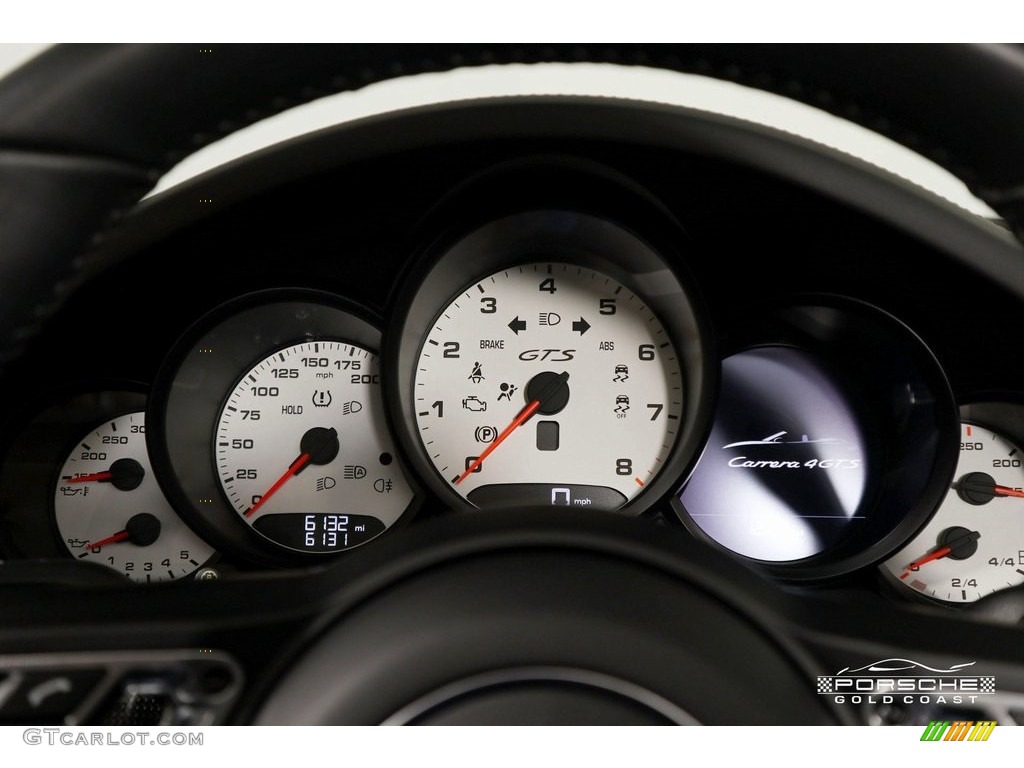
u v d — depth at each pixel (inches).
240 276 67.1
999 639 28.3
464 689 26.1
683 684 26.3
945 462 63.2
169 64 26.1
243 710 26.4
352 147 62.7
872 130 30.9
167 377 64.7
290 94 29.5
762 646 27.4
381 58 29.9
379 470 70.1
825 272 66.4
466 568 27.7
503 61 31.5
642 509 65.0
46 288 27.7
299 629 27.3
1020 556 67.4
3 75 25.0
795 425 69.9
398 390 64.6
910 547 67.6
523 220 64.5
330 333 70.1
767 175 61.9
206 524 65.4
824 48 28.5
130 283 63.9
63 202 26.5
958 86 27.3
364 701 26.2
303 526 69.5
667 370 68.7
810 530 68.9
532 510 29.4
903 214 59.4
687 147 62.1
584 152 63.1
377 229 66.7
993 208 30.0
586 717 26.0
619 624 26.7
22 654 26.8
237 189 63.0
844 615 29.0
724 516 69.2
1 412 65.2
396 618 27.0
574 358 68.9
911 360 64.7
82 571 31.1
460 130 62.6
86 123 25.8
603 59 31.6
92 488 68.5
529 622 26.7
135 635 27.1
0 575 30.6
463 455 68.3
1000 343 65.2
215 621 27.4
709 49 30.4
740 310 67.7
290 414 70.3
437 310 69.0
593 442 68.3
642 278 67.2
